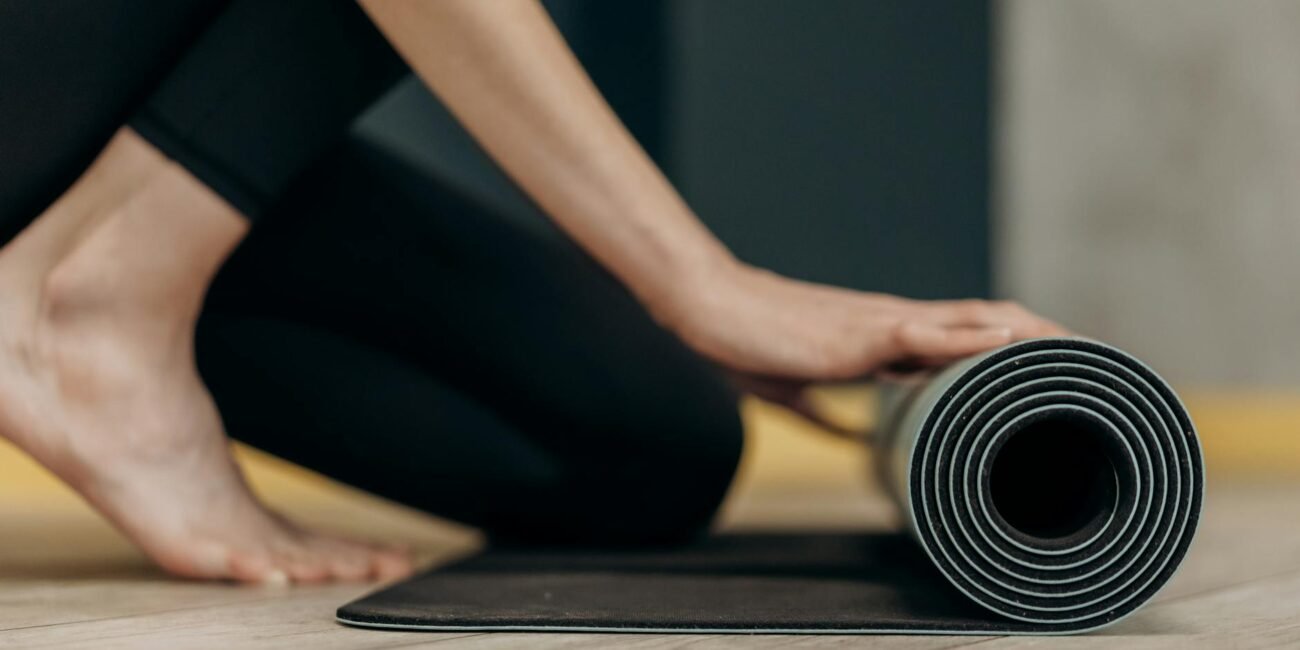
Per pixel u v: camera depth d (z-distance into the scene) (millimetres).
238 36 784
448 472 1107
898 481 728
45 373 817
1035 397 638
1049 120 3430
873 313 810
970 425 639
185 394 851
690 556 1011
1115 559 640
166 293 825
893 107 3135
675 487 1128
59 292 804
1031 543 640
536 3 761
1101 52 3441
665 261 805
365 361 1086
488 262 1108
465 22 723
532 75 741
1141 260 3445
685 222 818
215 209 807
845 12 3057
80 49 783
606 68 2768
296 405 1056
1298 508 1793
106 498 835
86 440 821
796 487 2465
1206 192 3428
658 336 1167
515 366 1095
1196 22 3422
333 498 2250
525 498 1125
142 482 836
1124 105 3443
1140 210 3445
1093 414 639
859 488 2428
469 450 1104
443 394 1109
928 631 635
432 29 727
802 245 2994
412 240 1066
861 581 829
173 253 812
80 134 813
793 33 2980
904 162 3148
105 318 820
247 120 794
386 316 1071
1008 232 3367
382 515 1863
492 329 1094
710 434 1137
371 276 1052
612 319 1151
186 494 847
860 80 3082
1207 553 1133
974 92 3268
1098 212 3439
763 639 625
